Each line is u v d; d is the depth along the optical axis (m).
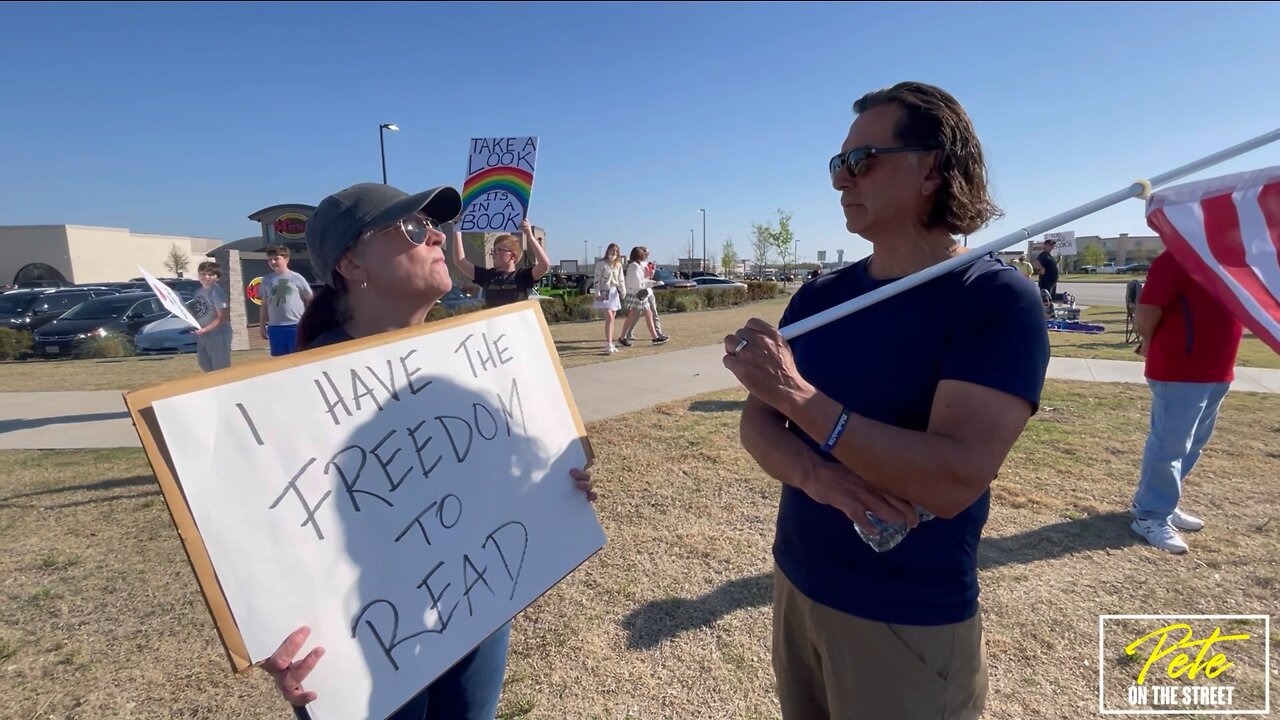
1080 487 4.19
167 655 2.69
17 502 4.29
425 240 1.52
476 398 1.61
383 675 1.30
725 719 2.30
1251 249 1.47
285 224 20.22
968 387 1.22
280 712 2.38
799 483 1.42
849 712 1.43
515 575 1.58
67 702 2.41
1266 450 4.81
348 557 1.29
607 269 10.01
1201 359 3.23
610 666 2.58
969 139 1.38
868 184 1.41
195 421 1.14
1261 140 1.32
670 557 3.41
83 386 8.77
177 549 3.60
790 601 1.57
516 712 2.34
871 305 1.43
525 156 5.49
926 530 1.34
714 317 18.33
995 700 2.37
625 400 6.79
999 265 1.31
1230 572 3.15
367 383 1.41
